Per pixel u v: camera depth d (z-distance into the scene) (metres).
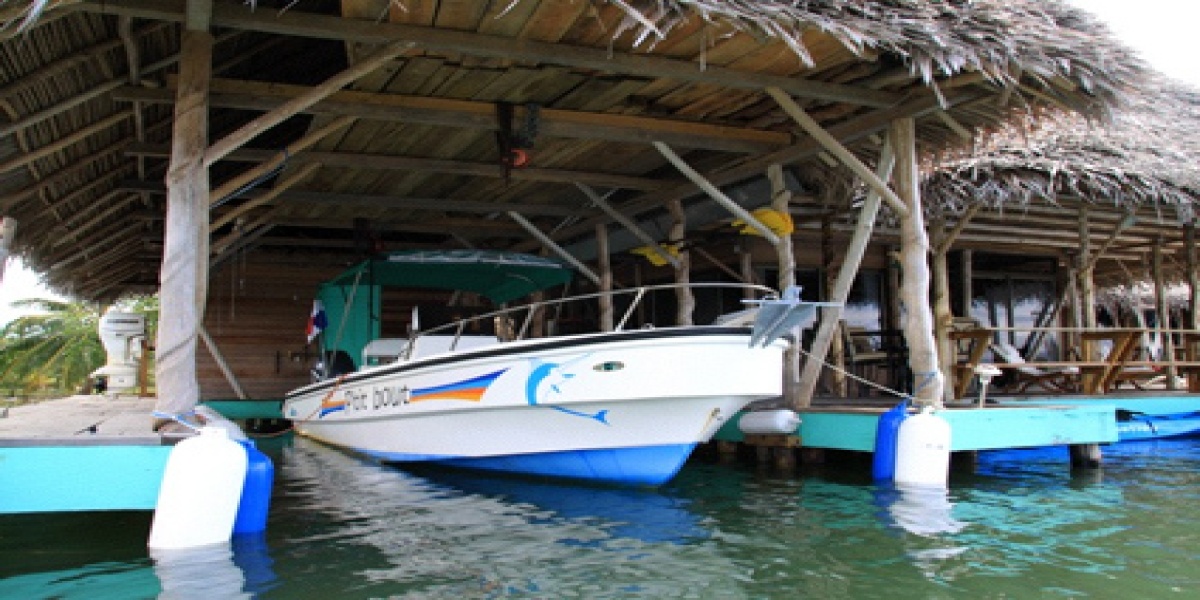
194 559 4.09
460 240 11.25
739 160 7.83
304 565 4.01
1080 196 9.04
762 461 7.34
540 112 6.61
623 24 4.16
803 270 11.62
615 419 5.62
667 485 6.12
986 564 3.94
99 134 6.54
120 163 7.59
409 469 7.23
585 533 4.70
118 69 5.64
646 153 7.75
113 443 4.23
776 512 5.20
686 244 8.75
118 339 12.80
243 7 4.76
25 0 3.53
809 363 7.09
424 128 6.90
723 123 7.07
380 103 6.27
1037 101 6.06
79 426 5.21
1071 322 12.71
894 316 11.94
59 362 21.25
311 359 12.72
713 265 11.68
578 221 10.28
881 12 4.89
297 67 7.34
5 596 3.51
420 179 8.45
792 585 3.66
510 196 9.33
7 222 4.54
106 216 8.83
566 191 9.09
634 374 5.40
